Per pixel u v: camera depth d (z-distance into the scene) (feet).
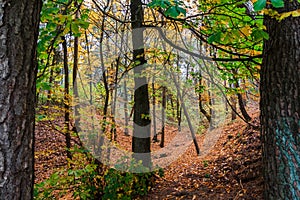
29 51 4.28
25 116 4.18
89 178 13.66
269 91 9.91
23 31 4.16
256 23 7.18
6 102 3.94
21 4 4.16
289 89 9.28
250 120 26.63
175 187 16.53
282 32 9.47
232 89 16.89
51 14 7.41
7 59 3.96
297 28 9.25
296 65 9.22
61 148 27.14
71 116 14.02
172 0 7.27
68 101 14.08
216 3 10.08
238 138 25.03
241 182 14.88
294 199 8.83
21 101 4.11
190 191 15.43
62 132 14.90
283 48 9.45
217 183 16.01
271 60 9.86
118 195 13.94
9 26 4.00
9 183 3.92
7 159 3.92
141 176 15.37
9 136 3.94
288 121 9.22
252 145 20.06
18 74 4.07
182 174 19.33
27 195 4.20
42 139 28.66
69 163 13.73
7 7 4.00
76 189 13.67
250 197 12.71
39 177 21.94
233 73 15.67
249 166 16.12
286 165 9.11
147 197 15.31
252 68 13.32
